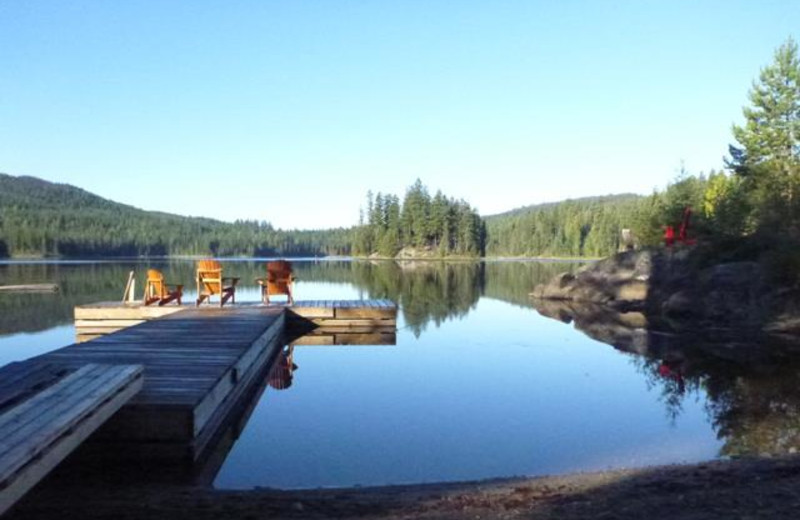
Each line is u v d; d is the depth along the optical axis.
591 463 5.91
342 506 4.44
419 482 5.43
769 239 18.53
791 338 13.77
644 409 7.88
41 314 18.61
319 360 11.63
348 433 6.94
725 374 9.98
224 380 7.00
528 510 4.11
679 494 4.23
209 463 5.92
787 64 29.92
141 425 5.54
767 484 4.30
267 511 4.31
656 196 44.53
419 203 77.50
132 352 8.28
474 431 7.02
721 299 17.06
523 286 31.19
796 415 7.41
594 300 22.64
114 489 4.97
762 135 30.03
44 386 5.39
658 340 13.95
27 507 4.40
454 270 47.75
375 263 65.75
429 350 12.74
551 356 11.93
